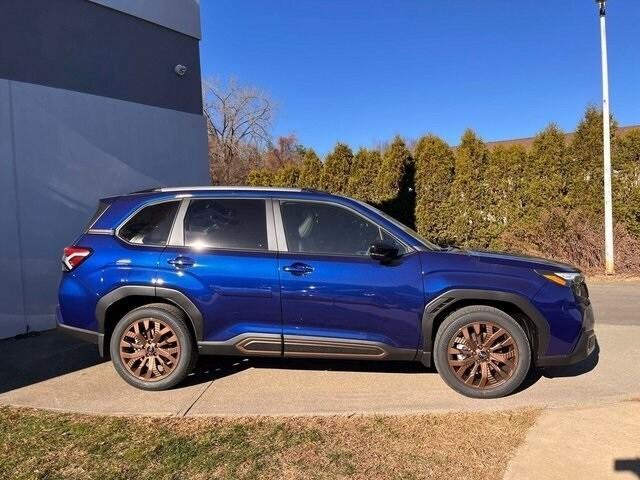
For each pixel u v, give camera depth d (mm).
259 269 4680
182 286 4723
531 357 4668
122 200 5145
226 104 44094
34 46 7211
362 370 5344
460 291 4531
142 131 8641
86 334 4906
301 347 4688
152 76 8938
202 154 9836
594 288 9891
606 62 10906
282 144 47594
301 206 4898
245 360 5688
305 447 3779
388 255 4594
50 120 7281
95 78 8008
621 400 4512
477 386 4598
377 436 3945
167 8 9141
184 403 4562
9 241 6797
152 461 3580
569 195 12680
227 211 4926
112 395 4762
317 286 4617
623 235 11570
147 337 4859
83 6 7844
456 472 3438
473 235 13945
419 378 5102
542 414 4258
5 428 4094
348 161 16797
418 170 14555
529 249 12219
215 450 3730
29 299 6996
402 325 4609
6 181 6777
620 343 6219
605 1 10820
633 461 3510
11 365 5633
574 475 3359
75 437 3939
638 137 11727
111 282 4816
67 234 7465
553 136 12852
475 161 13875
